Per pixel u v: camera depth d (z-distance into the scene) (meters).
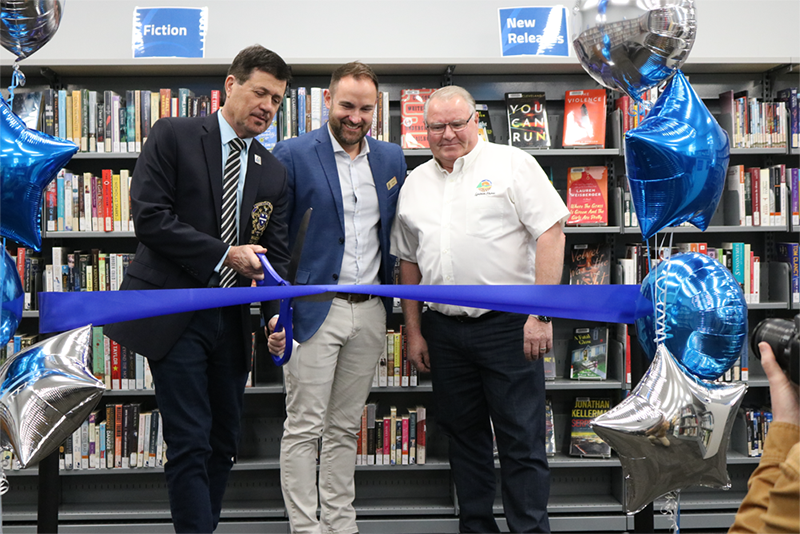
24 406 1.29
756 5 3.35
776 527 0.79
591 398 3.14
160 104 2.92
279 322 1.83
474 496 2.33
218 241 1.76
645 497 1.34
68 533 2.86
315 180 2.22
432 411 3.22
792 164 3.21
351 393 2.34
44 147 1.33
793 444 0.88
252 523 2.89
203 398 1.86
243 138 1.89
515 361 2.19
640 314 1.55
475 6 3.31
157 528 2.89
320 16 3.29
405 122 3.05
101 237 2.98
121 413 2.91
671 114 1.40
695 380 1.34
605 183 3.06
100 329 2.90
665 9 1.33
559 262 2.16
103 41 3.24
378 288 1.77
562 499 3.11
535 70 3.11
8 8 1.31
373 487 3.19
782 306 3.02
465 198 2.19
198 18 2.97
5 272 1.36
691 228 3.03
